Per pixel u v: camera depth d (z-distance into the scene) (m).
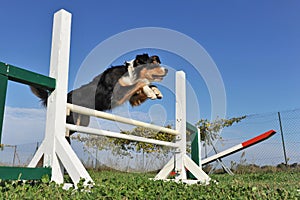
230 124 8.16
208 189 2.57
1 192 1.85
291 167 8.17
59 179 2.46
